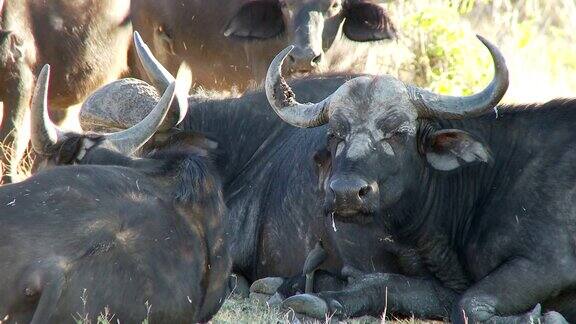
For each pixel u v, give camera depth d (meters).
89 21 55.09
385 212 31.56
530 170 31.20
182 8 57.59
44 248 23.73
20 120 52.62
